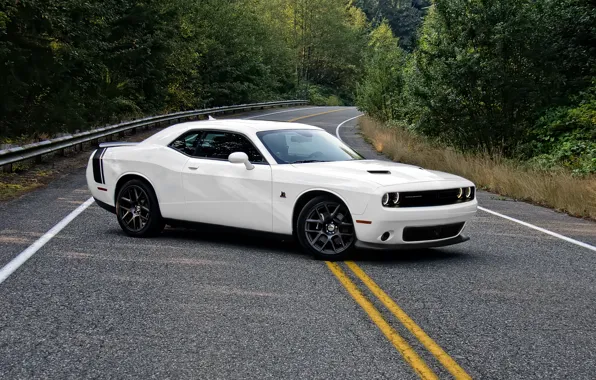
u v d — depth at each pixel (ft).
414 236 22.67
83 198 37.73
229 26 162.50
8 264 21.80
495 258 24.63
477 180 50.31
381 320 16.35
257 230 24.45
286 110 182.91
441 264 23.22
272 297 18.33
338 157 25.53
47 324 15.72
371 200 21.88
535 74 61.46
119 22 103.09
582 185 40.27
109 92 100.22
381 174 23.16
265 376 12.65
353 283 20.02
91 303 17.54
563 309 17.76
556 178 43.86
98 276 20.45
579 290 19.94
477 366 13.38
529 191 43.60
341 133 106.22
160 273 20.99
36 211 33.09
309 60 289.94
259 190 24.09
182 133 26.96
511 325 16.22
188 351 13.99
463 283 20.45
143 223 27.09
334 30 286.25
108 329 15.40
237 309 17.12
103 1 92.17
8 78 67.92
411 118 97.35
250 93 168.86
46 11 70.33
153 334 15.08
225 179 24.89
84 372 12.76
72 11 78.48
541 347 14.61
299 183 23.17
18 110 70.44
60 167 53.11
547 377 12.85
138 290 18.90
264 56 211.00
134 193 27.43
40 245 24.99
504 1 61.36
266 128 25.86
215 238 27.37
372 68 118.83
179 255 23.77
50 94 77.15
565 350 14.44
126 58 106.32
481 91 61.87
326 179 22.81
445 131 66.03
